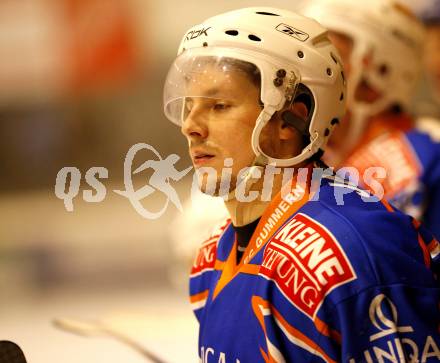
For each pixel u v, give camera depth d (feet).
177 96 13.76
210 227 24.08
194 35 14.07
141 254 48.65
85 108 57.16
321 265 12.30
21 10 52.60
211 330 13.75
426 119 25.73
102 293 40.22
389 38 23.49
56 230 53.67
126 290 40.19
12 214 56.18
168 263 45.85
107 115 57.21
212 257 15.39
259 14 14.06
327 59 14.12
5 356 13.66
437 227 22.52
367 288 12.31
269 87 13.29
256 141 13.32
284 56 13.55
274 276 12.64
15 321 34.14
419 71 24.97
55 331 24.68
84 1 52.19
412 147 23.16
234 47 13.46
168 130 56.08
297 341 12.38
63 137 57.98
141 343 21.26
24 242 52.19
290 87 13.51
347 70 23.40
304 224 12.98
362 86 23.56
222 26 13.78
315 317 12.19
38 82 53.93
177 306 35.14
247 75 13.30
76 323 23.71
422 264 13.14
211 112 13.43
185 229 24.76
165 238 50.37
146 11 52.85
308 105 13.87
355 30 23.24
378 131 23.79
